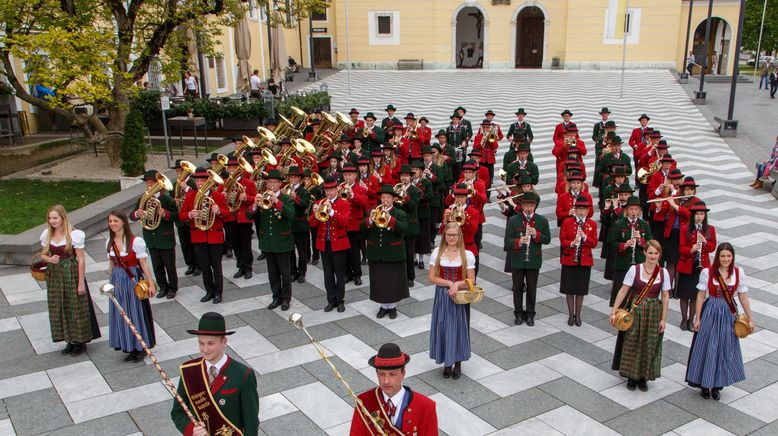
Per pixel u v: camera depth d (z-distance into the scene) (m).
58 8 14.77
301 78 39.31
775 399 7.23
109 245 7.75
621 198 10.12
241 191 10.36
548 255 12.05
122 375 7.74
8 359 8.13
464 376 7.72
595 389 7.44
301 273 10.73
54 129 22.70
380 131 16.94
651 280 7.12
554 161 19.75
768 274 10.84
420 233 11.35
